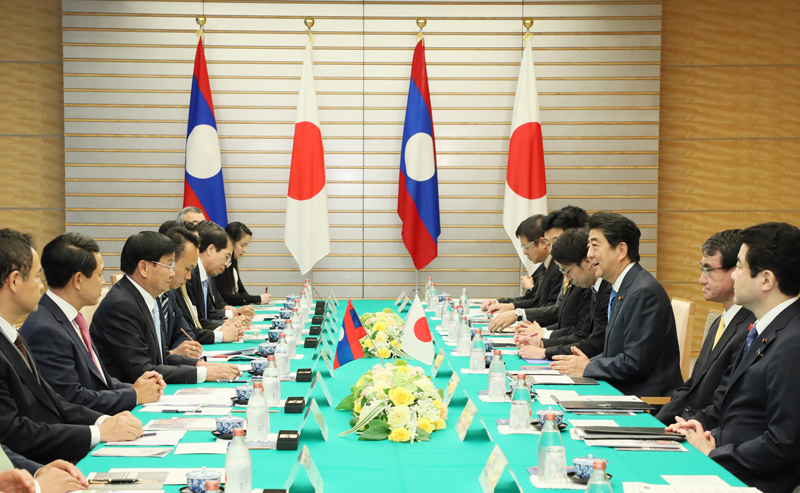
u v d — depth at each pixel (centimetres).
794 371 204
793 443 199
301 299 490
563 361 307
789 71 700
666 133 704
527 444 200
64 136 679
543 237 515
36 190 691
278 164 679
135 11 659
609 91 677
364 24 671
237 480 152
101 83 662
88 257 255
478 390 267
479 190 686
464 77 678
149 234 308
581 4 671
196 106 643
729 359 261
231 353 341
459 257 692
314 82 666
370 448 197
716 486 166
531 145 648
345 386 273
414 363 327
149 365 292
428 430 208
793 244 217
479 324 447
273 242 685
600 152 680
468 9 673
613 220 320
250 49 670
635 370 297
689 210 709
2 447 193
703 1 694
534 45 675
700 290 712
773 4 694
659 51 673
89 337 269
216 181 646
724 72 699
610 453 192
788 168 708
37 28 681
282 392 260
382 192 686
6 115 684
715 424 248
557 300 466
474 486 169
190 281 455
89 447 201
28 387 217
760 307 223
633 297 309
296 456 188
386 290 693
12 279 213
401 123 681
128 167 668
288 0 668
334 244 688
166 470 174
